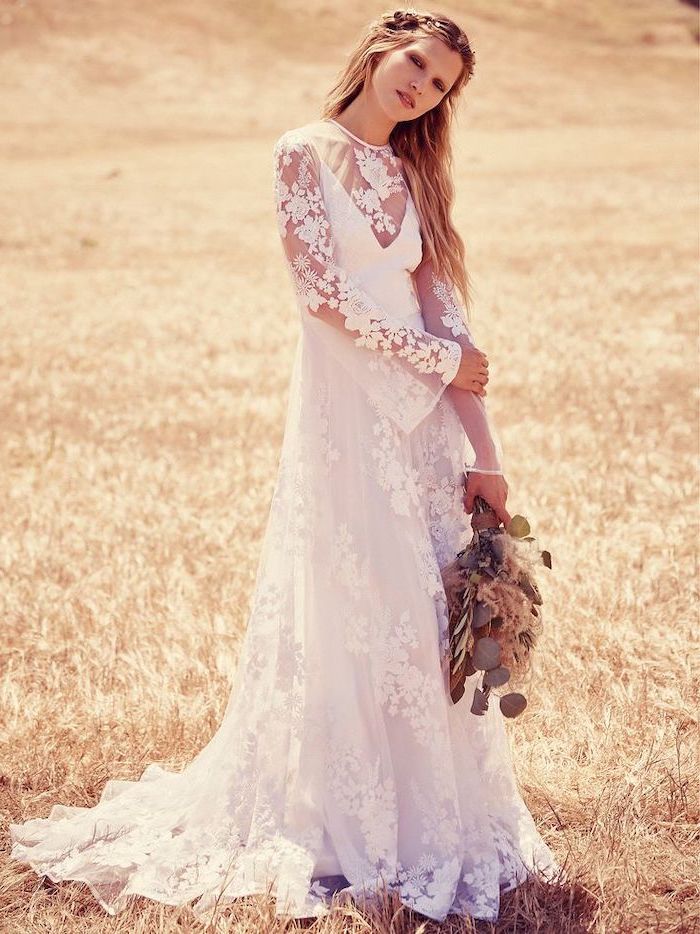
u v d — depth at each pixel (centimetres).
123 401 906
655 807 338
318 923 289
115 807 341
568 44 5216
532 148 3139
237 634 464
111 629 471
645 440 746
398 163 313
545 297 1272
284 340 1120
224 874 306
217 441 767
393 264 306
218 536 581
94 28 4466
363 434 302
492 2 5681
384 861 301
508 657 304
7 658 458
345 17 4972
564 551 536
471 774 314
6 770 368
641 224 1823
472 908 299
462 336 315
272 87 4188
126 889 304
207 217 2062
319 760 306
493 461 312
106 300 1346
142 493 660
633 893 301
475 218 1933
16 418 857
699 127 3756
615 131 3647
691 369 947
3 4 4478
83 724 396
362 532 301
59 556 563
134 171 2766
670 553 539
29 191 2386
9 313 1264
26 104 3744
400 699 301
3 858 324
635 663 428
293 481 310
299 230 294
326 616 303
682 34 5556
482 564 301
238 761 316
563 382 907
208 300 1341
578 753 371
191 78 4175
